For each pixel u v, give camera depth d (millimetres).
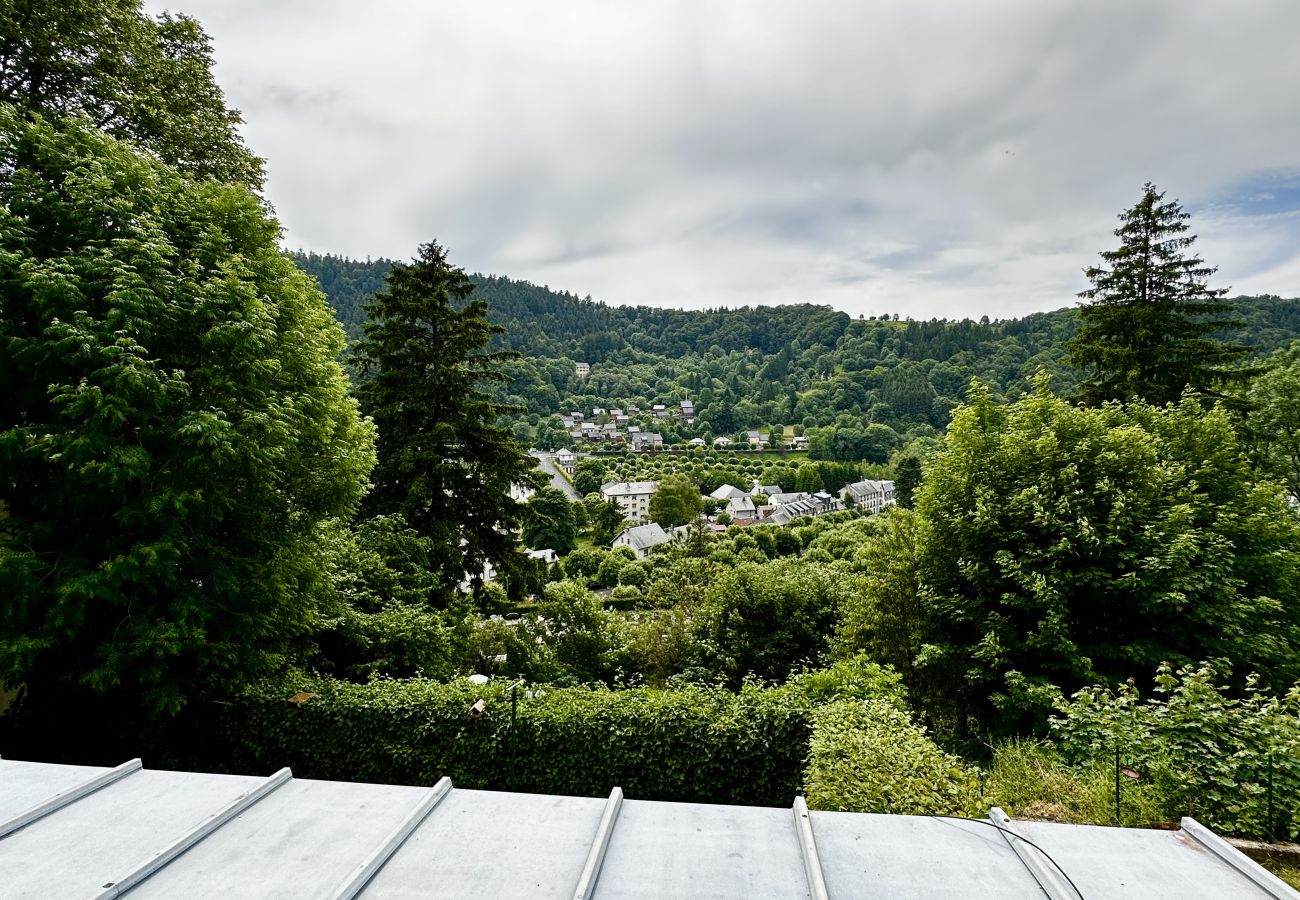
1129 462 11742
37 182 8188
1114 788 6230
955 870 3504
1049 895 3314
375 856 3416
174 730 9633
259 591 9453
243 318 8680
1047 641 10641
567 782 9039
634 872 3422
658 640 18609
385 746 9312
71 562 8023
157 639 8086
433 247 19469
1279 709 6504
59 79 12609
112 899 3129
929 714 12406
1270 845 5383
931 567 12820
